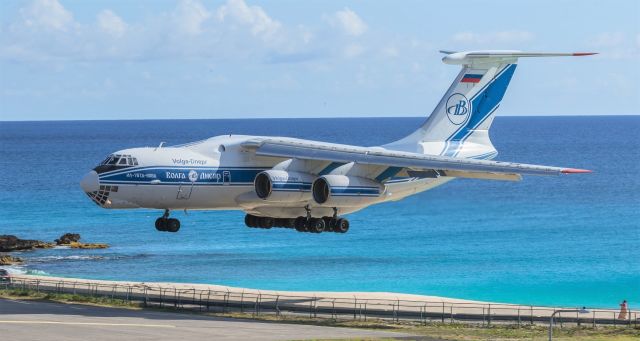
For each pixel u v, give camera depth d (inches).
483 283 4284.0
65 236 5511.8
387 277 4431.6
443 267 4724.4
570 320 2556.6
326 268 4675.2
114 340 1670.8
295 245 5506.9
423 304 3122.5
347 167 2554.1
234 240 5738.2
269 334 1846.7
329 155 2487.7
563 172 2342.5
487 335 2127.2
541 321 2534.5
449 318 2544.3
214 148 2513.5
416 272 4574.3
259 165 2551.7
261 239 5782.5
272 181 2447.1
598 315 3043.8
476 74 2856.8
